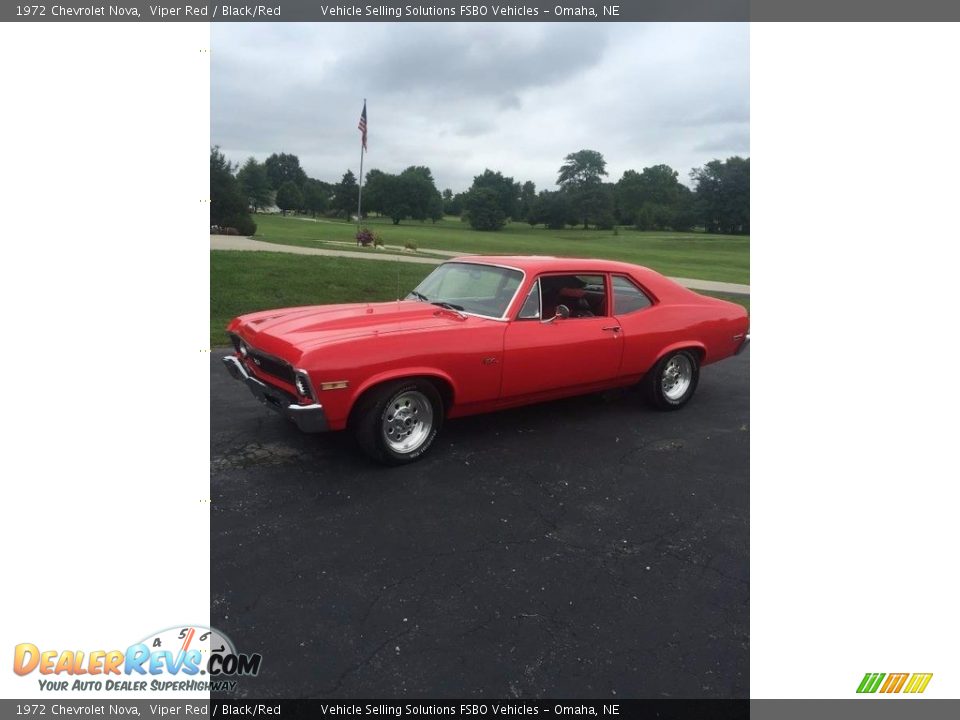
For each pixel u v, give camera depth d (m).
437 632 2.62
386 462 4.20
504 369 4.54
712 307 6.00
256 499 3.70
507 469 4.31
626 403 6.11
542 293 4.91
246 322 4.66
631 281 5.51
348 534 3.36
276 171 124.25
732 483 4.21
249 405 5.39
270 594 2.83
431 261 18.48
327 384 3.77
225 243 21.53
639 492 4.03
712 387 6.97
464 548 3.27
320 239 30.92
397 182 96.31
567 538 3.42
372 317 4.50
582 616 2.77
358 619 2.69
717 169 91.75
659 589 2.99
